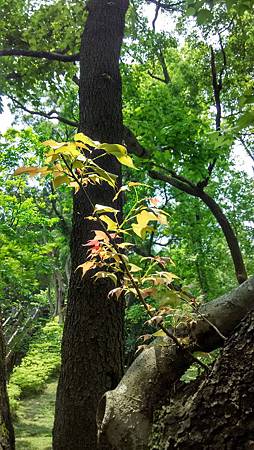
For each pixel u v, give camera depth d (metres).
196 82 9.50
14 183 8.21
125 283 1.49
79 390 2.87
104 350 2.94
